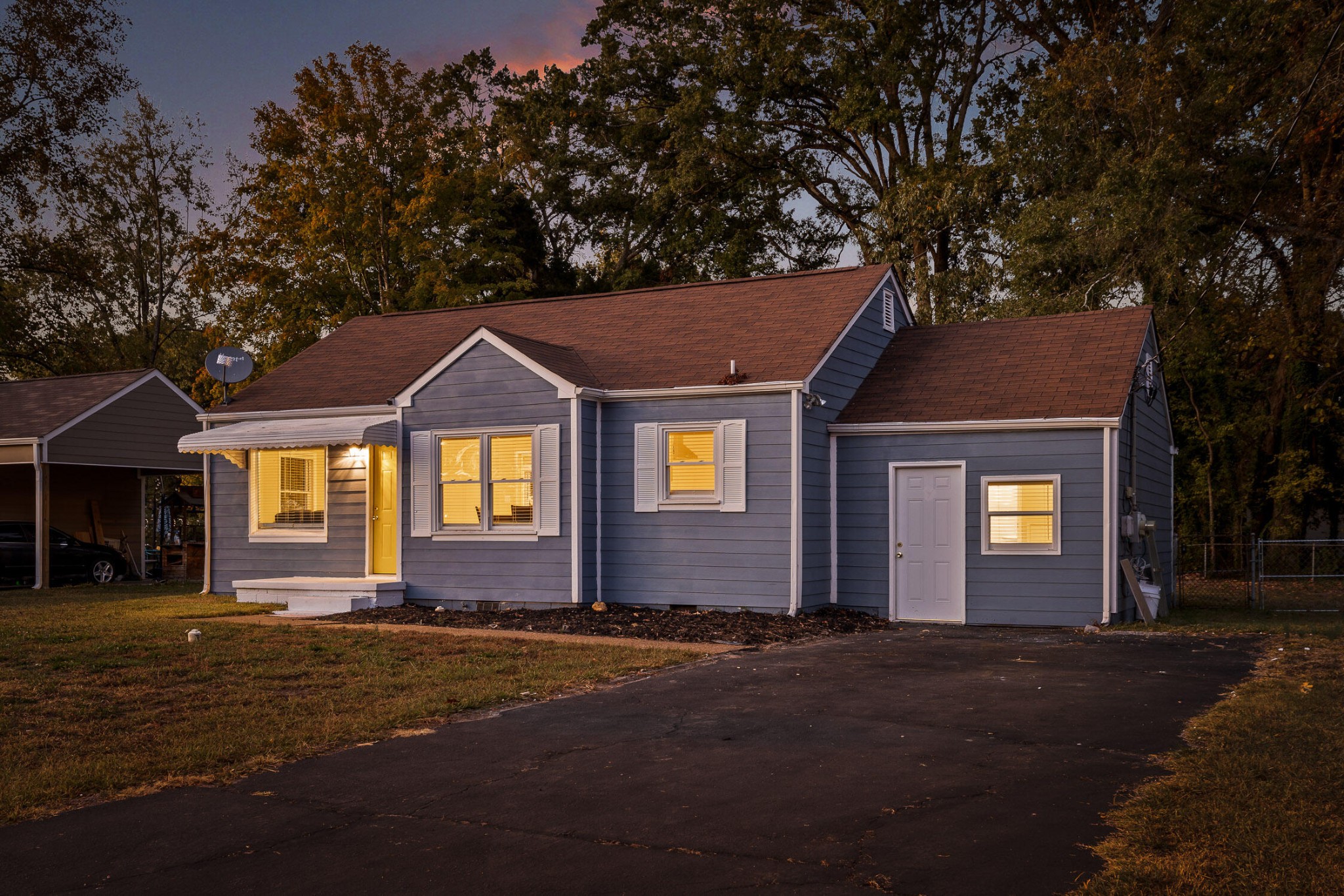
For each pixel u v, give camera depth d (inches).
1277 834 203.9
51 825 227.3
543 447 660.7
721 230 1449.3
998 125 1307.8
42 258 1460.4
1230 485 1108.5
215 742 297.4
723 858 203.0
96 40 1333.7
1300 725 299.4
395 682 396.2
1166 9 1145.4
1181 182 1000.2
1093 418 600.4
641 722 328.8
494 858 204.7
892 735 307.9
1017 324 748.0
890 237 1275.8
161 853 208.8
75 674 418.0
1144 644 514.9
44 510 943.7
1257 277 1059.9
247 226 1425.9
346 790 252.4
